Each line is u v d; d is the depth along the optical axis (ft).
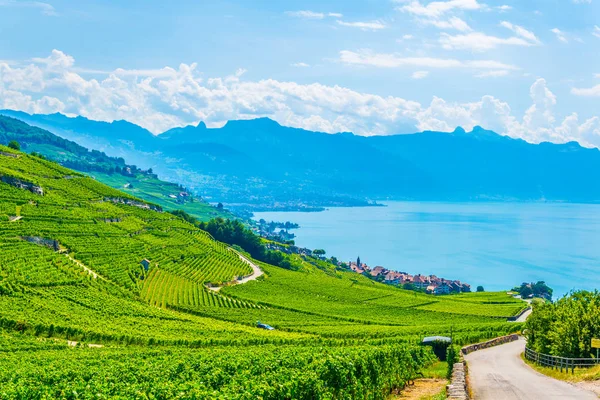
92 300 359.87
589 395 139.44
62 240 499.92
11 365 171.63
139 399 109.40
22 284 354.95
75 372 151.84
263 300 513.45
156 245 617.62
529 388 152.56
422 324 460.55
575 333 206.08
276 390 105.70
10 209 529.86
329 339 308.60
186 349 247.70
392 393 156.76
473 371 199.41
